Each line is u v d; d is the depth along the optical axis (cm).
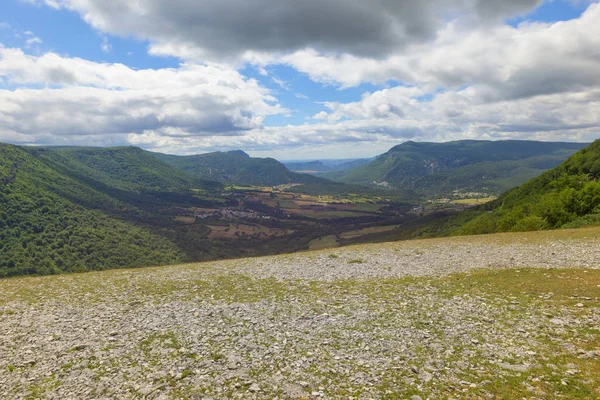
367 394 927
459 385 951
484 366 1051
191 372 1070
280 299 1897
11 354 1216
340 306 1731
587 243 2903
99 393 955
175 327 1475
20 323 1543
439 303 1698
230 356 1181
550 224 5459
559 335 1216
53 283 2422
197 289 2155
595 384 891
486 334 1288
